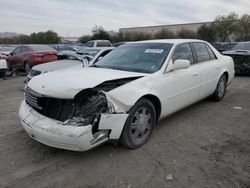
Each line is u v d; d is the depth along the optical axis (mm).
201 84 5047
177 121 4801
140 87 3604
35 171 3166
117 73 3785
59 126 3057
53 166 3268
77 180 2971
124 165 3258
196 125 4605
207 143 3869
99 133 3145
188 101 4723
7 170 3193
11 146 3834
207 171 3098
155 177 2996
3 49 19750
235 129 4426
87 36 53438
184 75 4457
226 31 44156
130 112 3449
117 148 3689
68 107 3186
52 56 13047
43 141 3236
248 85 8523
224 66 5984
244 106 5797
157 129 4414
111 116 3184
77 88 3117
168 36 53062
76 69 4234
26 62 12805
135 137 3641
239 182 2877
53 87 3258
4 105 6250
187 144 3838
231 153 3545
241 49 10969
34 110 3498
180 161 3338
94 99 3152
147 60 4289
